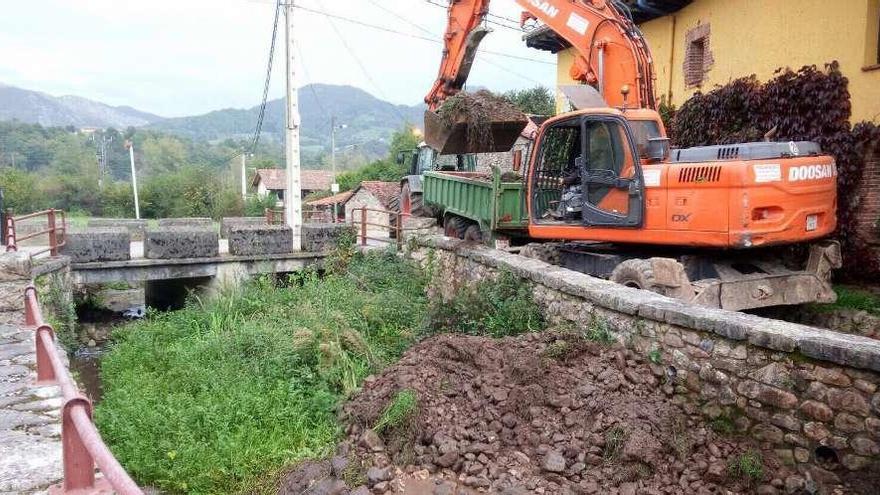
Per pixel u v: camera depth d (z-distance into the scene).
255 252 12.80
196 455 5.79
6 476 3.47
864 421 4.17
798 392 4.54
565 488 4.75
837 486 4.32
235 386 7.17
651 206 6.97
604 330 6.25
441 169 15.72
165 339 9.65
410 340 8.30
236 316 10.19
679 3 11.82
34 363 5.31
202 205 44.56
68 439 3.08
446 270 10.59
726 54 10.80
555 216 8.73
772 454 4.70
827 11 8.72
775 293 6.70
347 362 7.37
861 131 8.18
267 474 5.71
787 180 6.29
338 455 5.63
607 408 5.26
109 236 11.48
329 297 10.41
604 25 8.63
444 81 11.38
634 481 4.77
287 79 14.52
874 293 7.95
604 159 7.60
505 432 5.36
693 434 5.06
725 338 5.02
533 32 15.08
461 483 5.02
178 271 12.02
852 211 8.40
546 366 5.81
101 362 9.59
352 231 13.77
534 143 8.64
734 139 10.05
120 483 2.16
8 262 7.08
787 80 9.25
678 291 6.41
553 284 7.13
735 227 6.20
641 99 8.25
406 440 5.48
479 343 6.39
